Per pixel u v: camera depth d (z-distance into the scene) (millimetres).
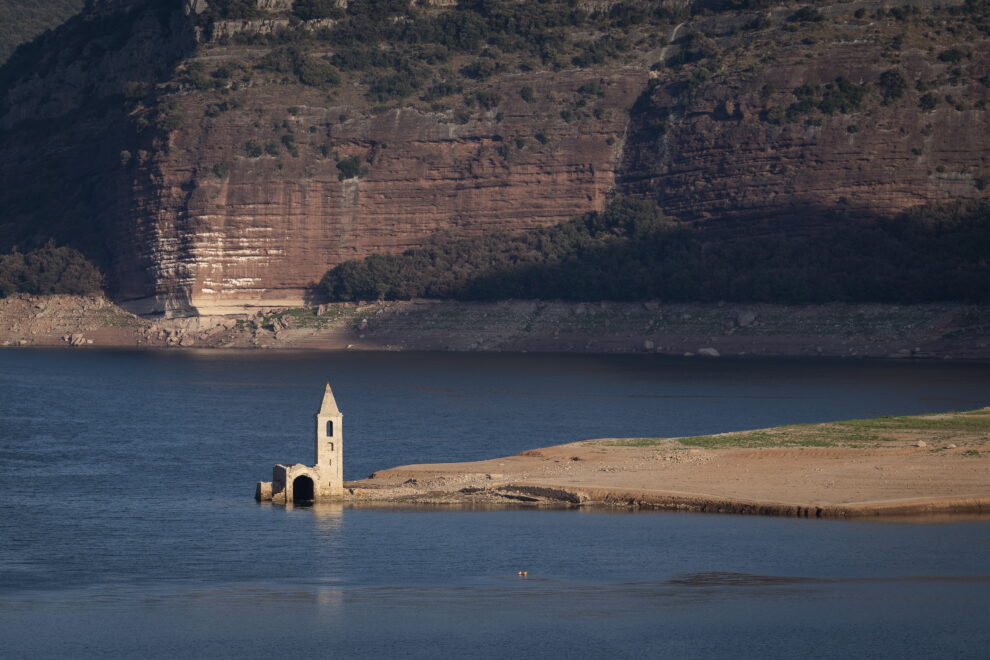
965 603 169375
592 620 165500
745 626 161875
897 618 164125
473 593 178125
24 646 157875
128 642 159000
